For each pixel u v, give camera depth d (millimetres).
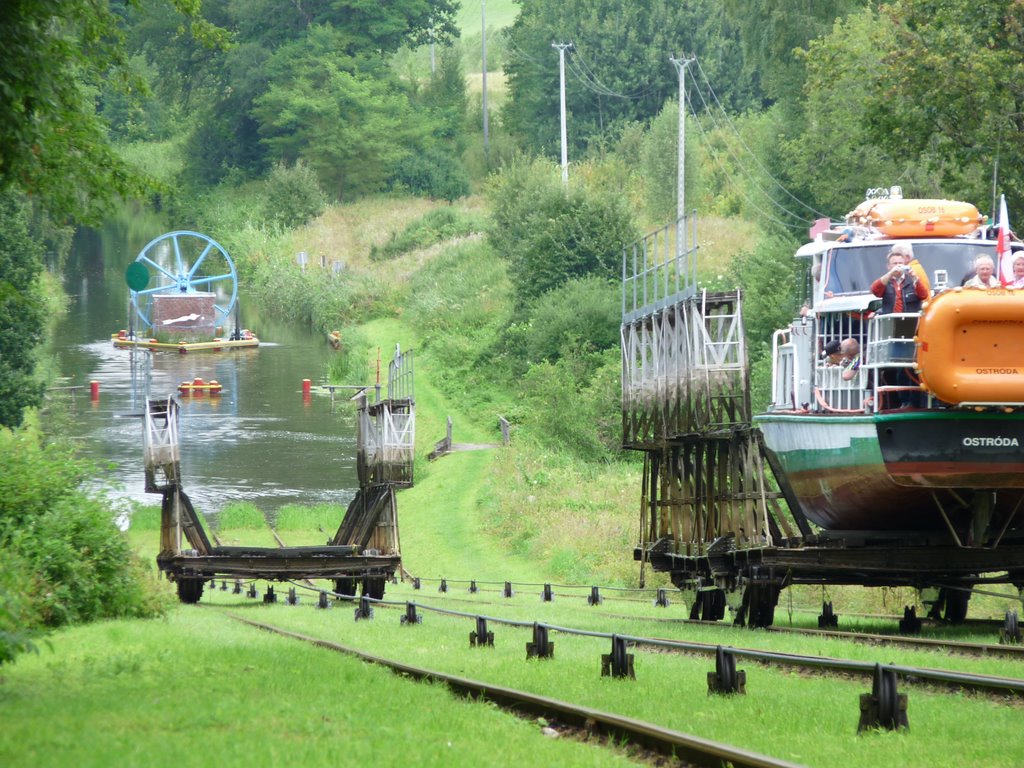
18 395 133500
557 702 33562
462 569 113938
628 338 79375
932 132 111750
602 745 31281
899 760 27688
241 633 56094
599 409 159750
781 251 163500
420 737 29406
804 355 65062
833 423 58125
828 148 164875
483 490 140125
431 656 47812
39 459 67438
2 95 43562
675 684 39156
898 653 46406
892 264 57062
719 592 69250
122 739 27500
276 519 130750
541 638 46344
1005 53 102875
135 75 60406
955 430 53438
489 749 28531
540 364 183625
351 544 96188
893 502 56906
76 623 59562
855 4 196375
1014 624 51750
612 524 117875
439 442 163750
